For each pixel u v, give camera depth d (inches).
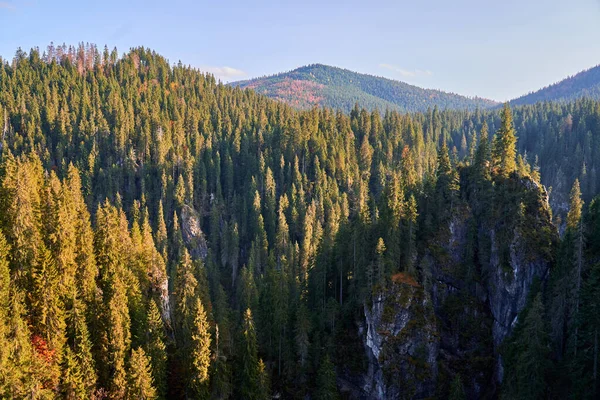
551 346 2404.0
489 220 3262.8
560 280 2507.4
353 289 3348.9
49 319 2111.2
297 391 2957.7
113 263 2554.1
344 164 6604.3
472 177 3476.9
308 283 3688.5
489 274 3193.9
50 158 6648.6
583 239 2436.0
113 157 6806.1
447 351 3051.2
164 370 2423.7
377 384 2923.2
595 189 6973.4
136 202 5816.9
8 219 2342.5
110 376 2233.0
